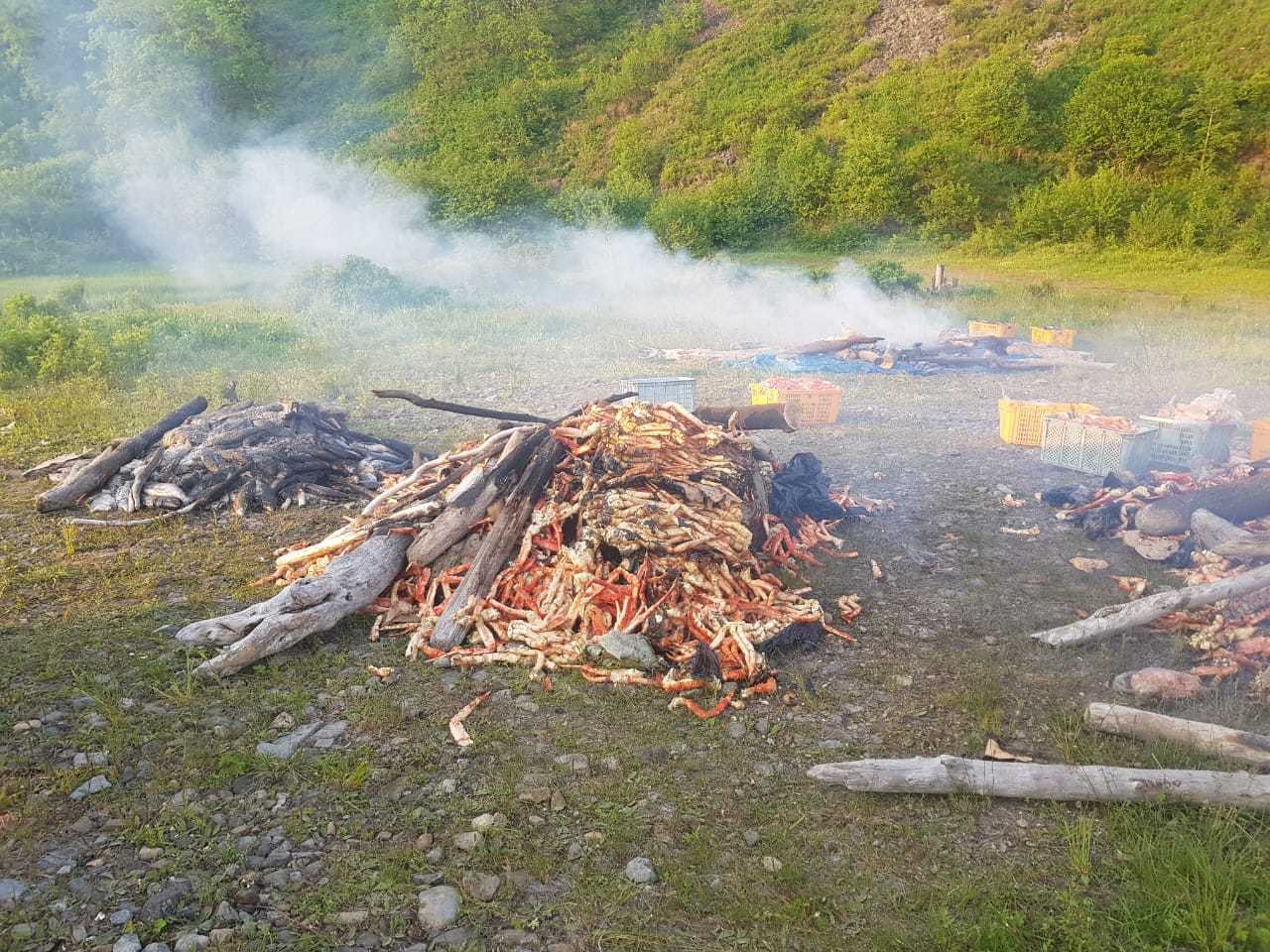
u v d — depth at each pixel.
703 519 6.31
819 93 44.69
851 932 3.53
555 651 5.68
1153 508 7.67
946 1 47.91
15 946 3.42
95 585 6.91
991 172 36.72
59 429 11.97
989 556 7.58
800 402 12.27
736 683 5.37
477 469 7.07
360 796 4.34
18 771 4.51
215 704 5.15
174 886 3.74
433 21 56.19
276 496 8.81
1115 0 43.44
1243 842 3.95
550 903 3.67
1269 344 17.22
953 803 4.28
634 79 49.09
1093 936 3.46
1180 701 5.15
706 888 3.76
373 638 5.97
